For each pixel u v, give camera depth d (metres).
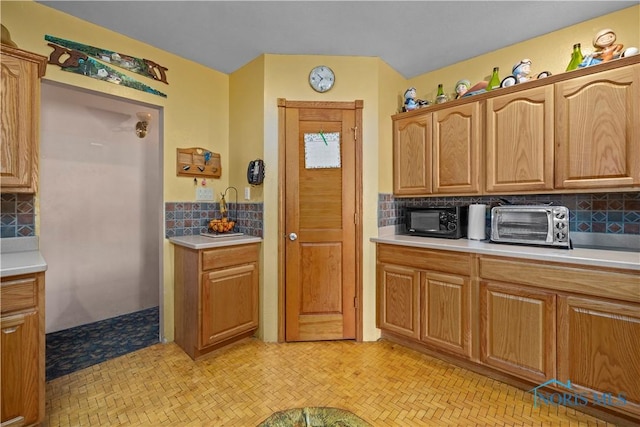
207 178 2.64
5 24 1.73
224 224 2.48
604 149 1.71
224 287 2.25
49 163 2.63
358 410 1.65
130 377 1.95
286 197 2.41
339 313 2.47
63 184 2.72
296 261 2.43
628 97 1.64
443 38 2.20
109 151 3.00
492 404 1.70
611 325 1.50
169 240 2.42
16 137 1.58
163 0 1.80
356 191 2.44
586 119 1.76
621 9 1.86
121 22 2.01
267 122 2.40
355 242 2.46
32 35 1.81
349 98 2.43
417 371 2.04
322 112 2.42
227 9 1.88
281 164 2.39
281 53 2.40
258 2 1.81
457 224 2.31
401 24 2.03
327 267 2.45
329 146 2.42
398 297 2.33
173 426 1.52
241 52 2.39
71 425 1.52
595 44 1.83
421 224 2.51
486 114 2.14
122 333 2.63
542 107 1.91
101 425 1.52
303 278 2.44
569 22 2.00
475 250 1.93
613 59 1.74
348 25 2.04
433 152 2.39
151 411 1.63
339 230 2.45
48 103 2.62
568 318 1.62
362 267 2.45
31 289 1.40
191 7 1.86
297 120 2.40
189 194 2.53
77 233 2.80
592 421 1.57
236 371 2.02
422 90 2.76
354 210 2.45
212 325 2.18
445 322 2.09
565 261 1.61
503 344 1.84
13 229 1.78
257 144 2.46
